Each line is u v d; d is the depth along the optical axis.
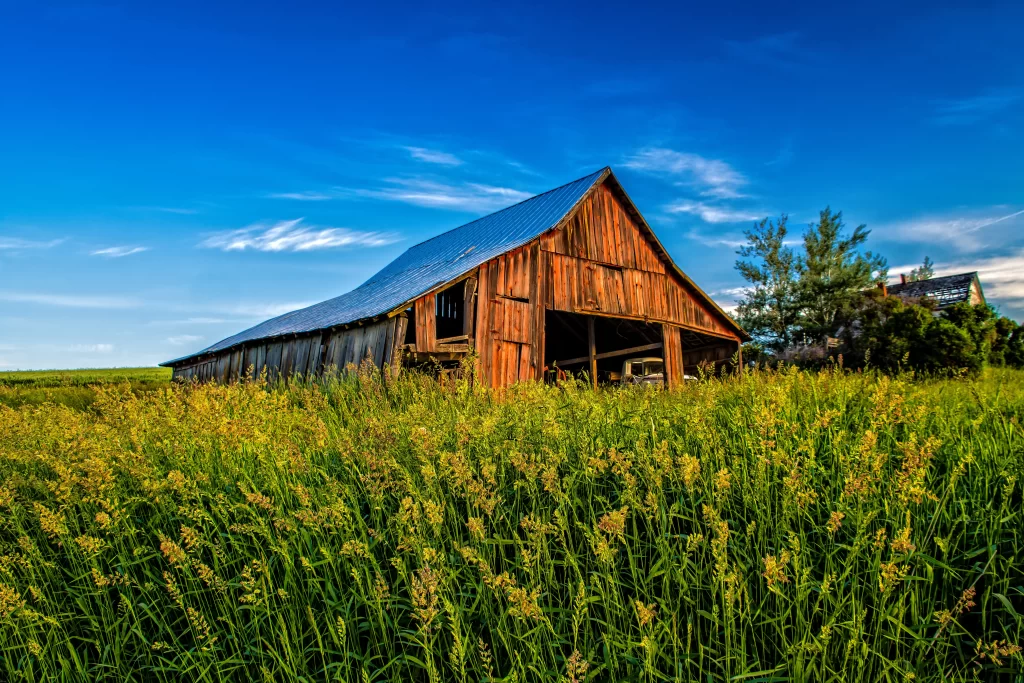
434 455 5.59
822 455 5.73
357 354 16.20
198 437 7.71
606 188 20.61
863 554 4.21
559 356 29.00
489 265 16.91
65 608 5.24
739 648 3.63
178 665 4.45
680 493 5.04
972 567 4.26
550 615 4.09
